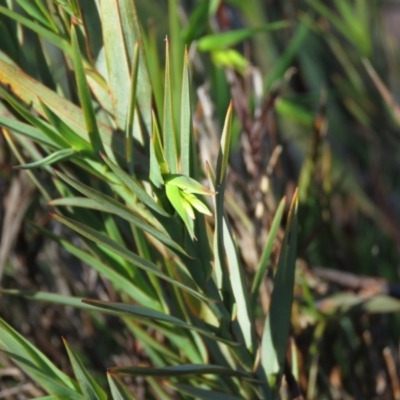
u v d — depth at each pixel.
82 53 0.80
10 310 0.98
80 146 0.78
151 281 0.83
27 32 0.98
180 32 0.94
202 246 0.78
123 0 0.78
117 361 0.97
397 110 1.07
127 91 0.79
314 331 0.92
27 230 0.98
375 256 1.06
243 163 0.99
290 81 1.34
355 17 1.33
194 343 0.83
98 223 0.83
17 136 0.84
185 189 0.75
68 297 0.80
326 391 0.94
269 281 0.91
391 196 1.25
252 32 1.00
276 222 0.81
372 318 0.98
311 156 0.98
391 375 0.94
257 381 0.81
